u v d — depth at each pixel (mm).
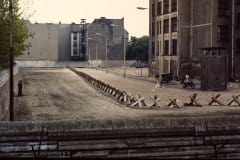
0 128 17562
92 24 159875
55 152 17781
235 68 68812
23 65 153625
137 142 18141
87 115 33062
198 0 74125
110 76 91000
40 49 155250
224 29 70875
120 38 160125
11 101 26453
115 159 18094
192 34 76000
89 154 17953
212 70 55906
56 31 157000
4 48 42188
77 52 166375
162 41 83125
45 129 17750
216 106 38719
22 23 50531
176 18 77312
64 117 31781
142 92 53219
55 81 74000
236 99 39750
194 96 39250
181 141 18375
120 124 18141
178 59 76062
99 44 159125
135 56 161500
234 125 18609
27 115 32750
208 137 18484
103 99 45188
